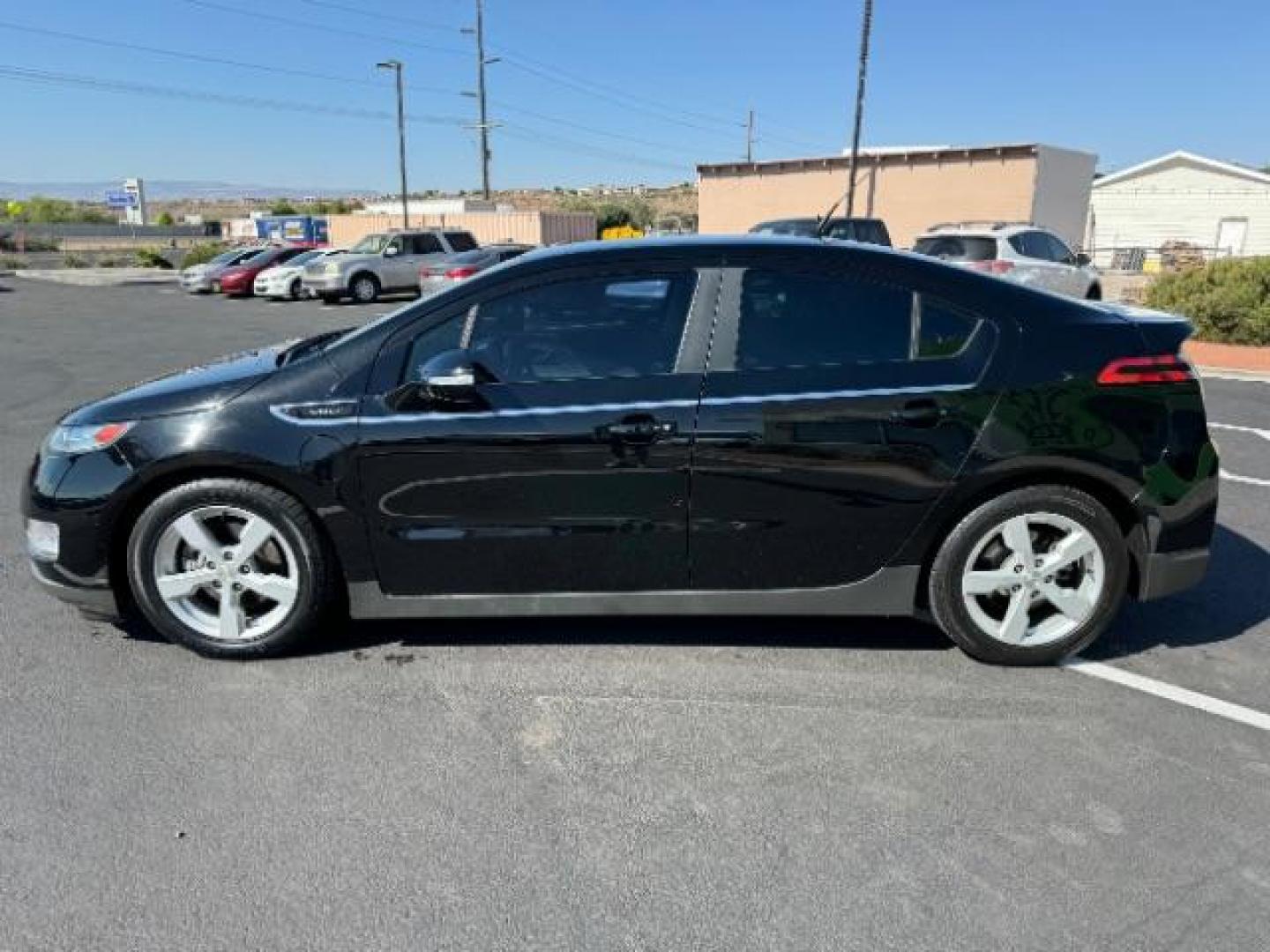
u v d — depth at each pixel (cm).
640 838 267
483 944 229
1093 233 3816
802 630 399
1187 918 238
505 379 348
